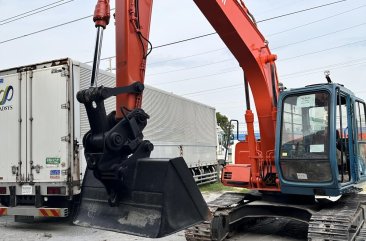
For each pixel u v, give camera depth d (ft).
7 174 28.50
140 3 13.15
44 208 26.61
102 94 10.78
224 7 19.88
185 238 24.27
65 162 26.48
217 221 21.83
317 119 20.48
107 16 11.94
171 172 10.92
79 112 27.53
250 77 22.74
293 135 21.15
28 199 28.17
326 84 20.26
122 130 11.21
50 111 27.30
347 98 21.71
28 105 28.17
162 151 43.57
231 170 24.27
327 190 19.85
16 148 28.35
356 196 24.45
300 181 20.66
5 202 29.32
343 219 18.54
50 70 27.50
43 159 27.25
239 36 20.97
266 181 22.91
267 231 26.00
